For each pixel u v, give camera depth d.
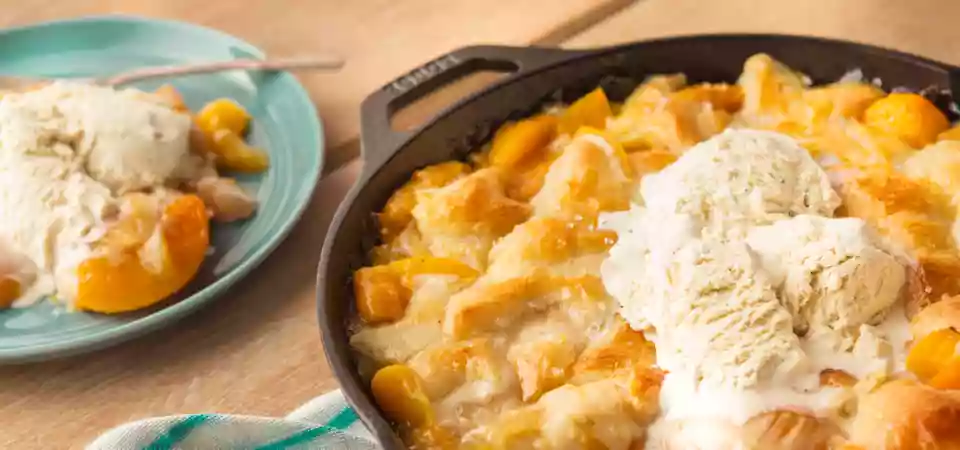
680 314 0.57
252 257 0.68
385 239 0.64
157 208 0.68
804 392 0.56
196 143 0.73
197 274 0.69
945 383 0.56
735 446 0.55
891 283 0.58
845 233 0.58
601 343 0.59
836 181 0.63
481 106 0.67
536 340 0.60
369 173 0.64
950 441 0.55
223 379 0.65
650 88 0.68
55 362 0.66
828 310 0.57
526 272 0.61
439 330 0.60
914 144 0.65
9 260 0.67
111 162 0.69
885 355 0.57
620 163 0.64
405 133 0.65
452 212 0.63
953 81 0.66
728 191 0.61
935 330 0.57
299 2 0.86
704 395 0.56
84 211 0.67
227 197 0.71
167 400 0.65
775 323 0.57
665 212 0.61
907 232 0.61
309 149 0.74
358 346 0.60
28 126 0.69
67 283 0.67
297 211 0.70
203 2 0.87
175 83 0.79
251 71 0.79
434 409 0.58
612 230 0.62
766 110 0.67
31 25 0.82
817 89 0.68
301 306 0.68
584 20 0.82
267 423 0.60
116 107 0.70
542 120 0.67
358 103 0.78
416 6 0.85
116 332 0.65
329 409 0.62
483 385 0.59
